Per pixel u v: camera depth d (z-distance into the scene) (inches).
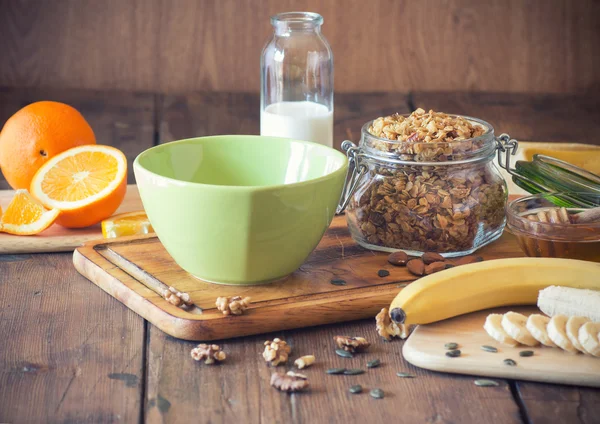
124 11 59.7
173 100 59.8
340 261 36.4
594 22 61.0
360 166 37.7
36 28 59.4
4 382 30.9
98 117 56.1
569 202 37.4
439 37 61.2
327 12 60.4
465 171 36.7
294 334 33.1
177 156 36.5
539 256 35.7
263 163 37.1
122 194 40.3
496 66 61.8
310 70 43.0
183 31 60.4
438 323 32.8
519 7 60.7
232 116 57.2
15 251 38.3
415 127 37.1
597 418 29.7
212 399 30.2
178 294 33.6
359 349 32.3
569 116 57.7
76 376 31.1
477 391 30.7
